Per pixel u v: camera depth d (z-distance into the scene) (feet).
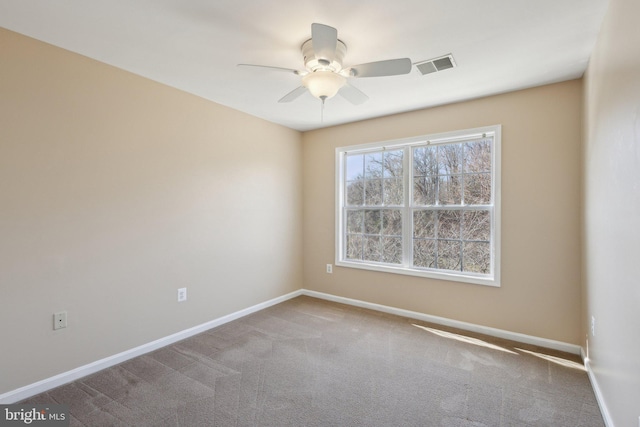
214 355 8.86
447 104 10.91
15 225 6.66
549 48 7.20
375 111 11.72
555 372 7.96
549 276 9.34
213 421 6.14
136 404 6.64
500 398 6.89
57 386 7.24
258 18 6.10
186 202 10.00
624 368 5.04
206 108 10.55
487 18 6.09
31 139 6.85
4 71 6.49
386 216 12.66
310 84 6.93
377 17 6.05
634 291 4.54
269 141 12.98
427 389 7.23
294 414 6.35
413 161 12.03
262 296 12.76
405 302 11.98
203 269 10.54
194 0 5.56
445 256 11.35
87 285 7.77
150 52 7.47
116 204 8.30
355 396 6.95
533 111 9.49
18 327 6.72
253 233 12.34
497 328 10.15
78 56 7.55
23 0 5.54
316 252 14.35
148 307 9.05
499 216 10.03
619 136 5.12
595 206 6.97
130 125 8.57
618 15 5.12
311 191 14.46
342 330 10.63
